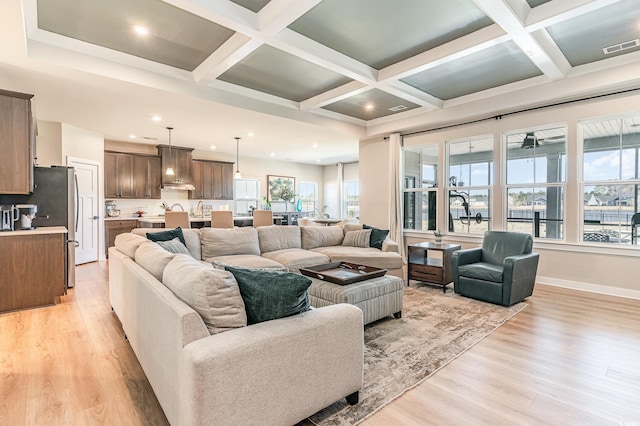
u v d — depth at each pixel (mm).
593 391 2023
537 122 4777
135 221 7309
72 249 4496
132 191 7434
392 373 2229
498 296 3699
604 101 4203
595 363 2373
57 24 3113
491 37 3211
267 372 1463
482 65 4117
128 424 1726
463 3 2850
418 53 3773
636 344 2688
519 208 5098
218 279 1522
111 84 3840
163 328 1631
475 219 5617
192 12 2703
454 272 4145
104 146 7234
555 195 4746
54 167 4430
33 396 1966
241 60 3918
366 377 2176
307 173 11492
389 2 2826
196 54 3746
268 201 10008
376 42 3516
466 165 5730
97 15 2963
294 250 4648
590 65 4047
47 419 1757
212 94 4488
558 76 4164
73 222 4527
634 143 4125
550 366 2328
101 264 6180
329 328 1701
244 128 6098
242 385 1387
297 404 1577
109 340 2771
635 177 4125
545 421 1744
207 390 1292
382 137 6816
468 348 2611
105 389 2047
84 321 3219
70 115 5188
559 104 4570
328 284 3039
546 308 3615
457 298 4008
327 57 3594
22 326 3078
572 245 4473
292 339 1548
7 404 1886
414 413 1811
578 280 4438
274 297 1618
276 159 10492
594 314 3418
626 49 3715
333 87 4816
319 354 1658
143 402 1915
